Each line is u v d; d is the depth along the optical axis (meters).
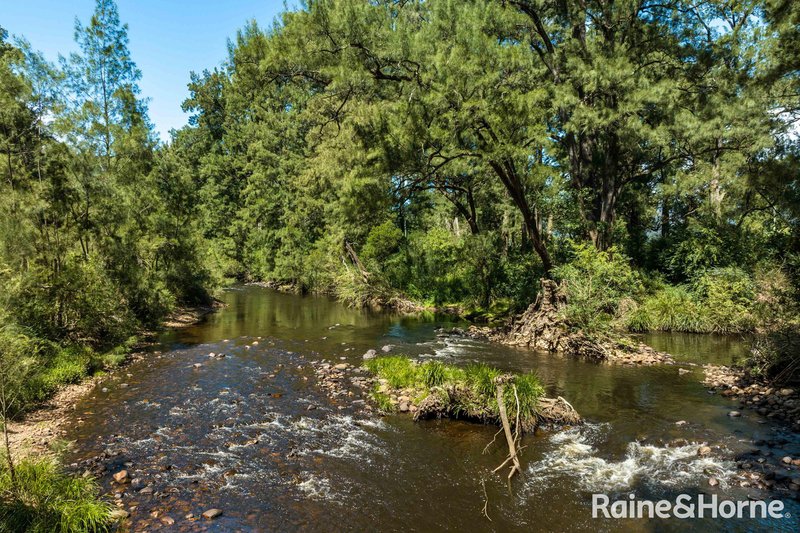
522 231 29.34
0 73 13.59
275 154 48.34
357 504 6.36
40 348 11.04
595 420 9.54
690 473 7.28
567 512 6.23
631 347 15.88
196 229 29.14
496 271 25.11
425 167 16.98
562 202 25.22
